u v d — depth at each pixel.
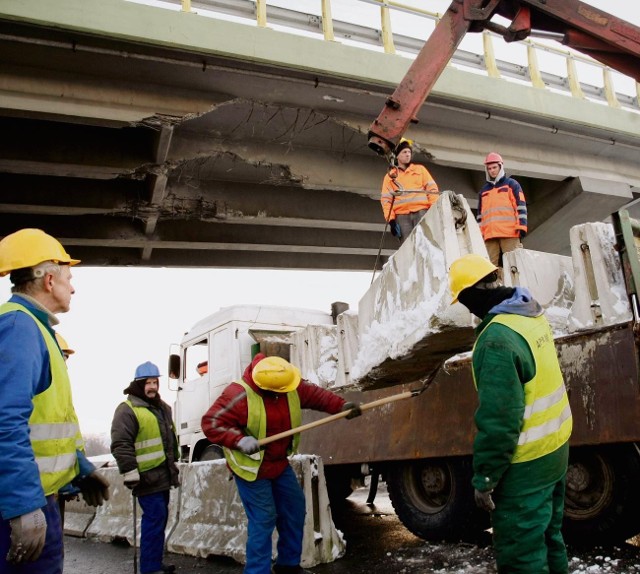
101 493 2.41
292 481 3.87
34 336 1.93
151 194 9.61
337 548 4.74
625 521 3.86
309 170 9.98
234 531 5.02
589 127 10.77
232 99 8.39
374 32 9.17
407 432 5.08
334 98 8.73
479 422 2.37
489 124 10.21
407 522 5.28
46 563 1.91
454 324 3.16
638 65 5.12
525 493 2.40
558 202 11.90
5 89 7.20
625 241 3.57
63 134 8.51
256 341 7.72
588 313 3.81
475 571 3.91
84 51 7.18
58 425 2.02
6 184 9.22
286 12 8.52
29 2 6.65
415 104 5.32
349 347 6.00
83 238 10.68
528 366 2.43
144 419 4.54
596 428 3.59
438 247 3.36
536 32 5.29
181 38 7.39
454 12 5.38
